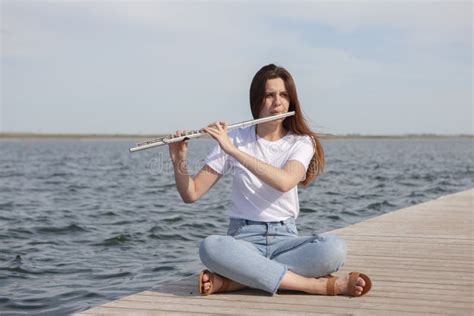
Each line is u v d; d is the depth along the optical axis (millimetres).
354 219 10602
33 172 26750
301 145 3736
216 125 3596
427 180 20359
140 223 9953
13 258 6977
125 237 8484
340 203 13031
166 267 6500
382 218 6984
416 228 6238
